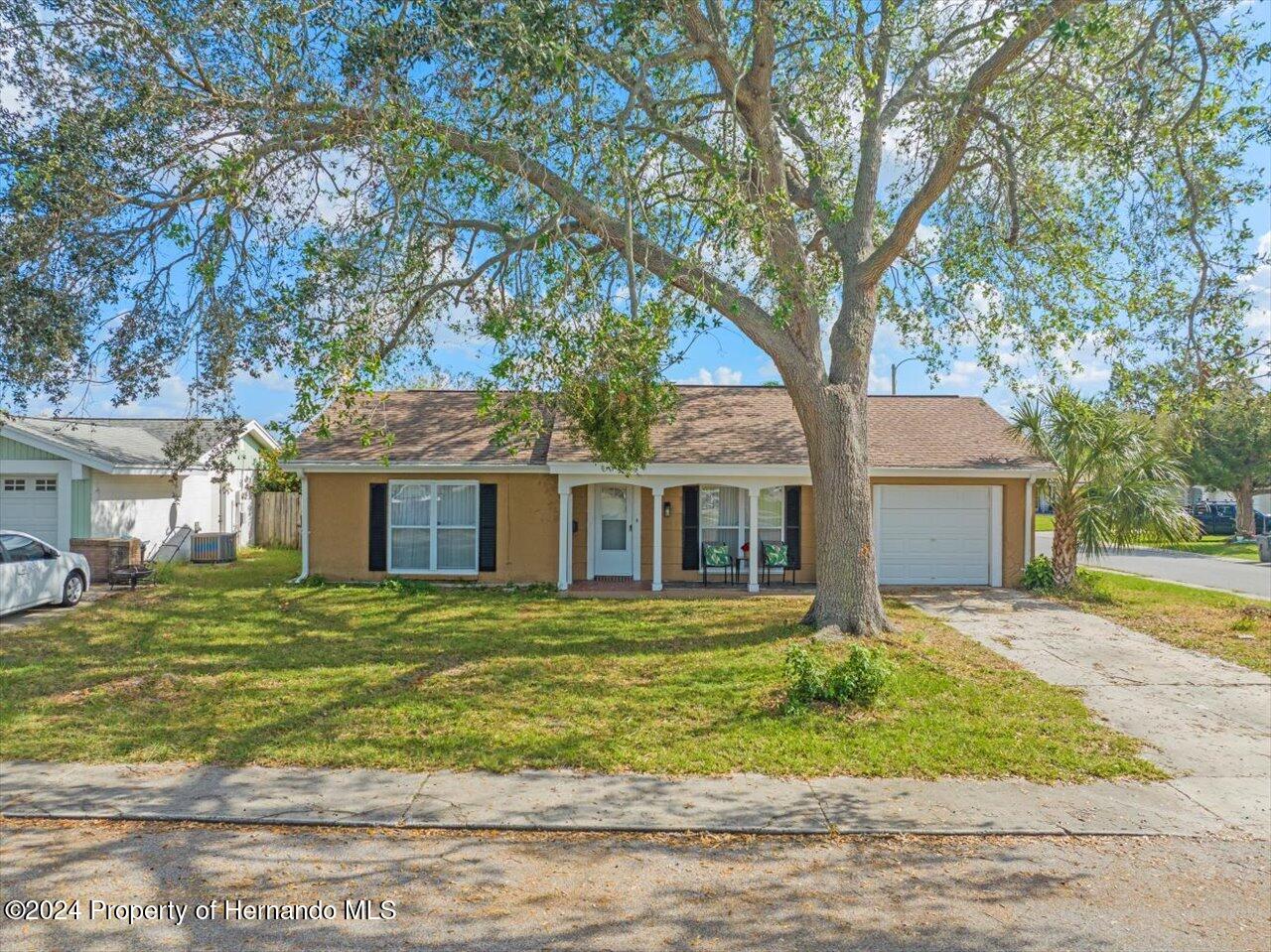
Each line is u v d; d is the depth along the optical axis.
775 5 9.59
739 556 17.22
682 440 16.56
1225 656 10.36
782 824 5.36
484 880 4.63
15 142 7.95
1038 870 4.80
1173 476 15.21
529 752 6.61
